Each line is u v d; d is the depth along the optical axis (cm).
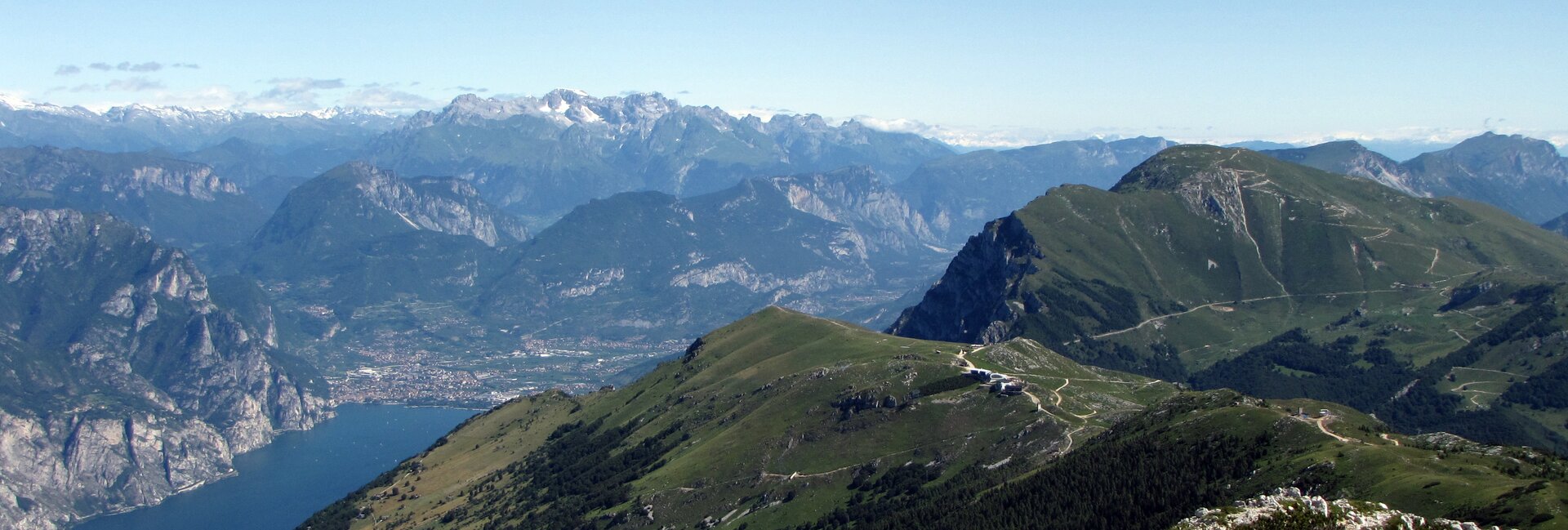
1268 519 17875
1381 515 18212
